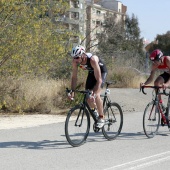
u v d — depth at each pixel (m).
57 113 12.48
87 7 23.80
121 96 16.81
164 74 8.84
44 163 6.26
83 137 7.61
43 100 12.77
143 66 25.59
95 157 6.71
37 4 12.81
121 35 23.55
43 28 13.00
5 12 11.77
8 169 5.90
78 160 6.49
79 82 13.59
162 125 8.87
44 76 14.50
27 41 11.83
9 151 7.00
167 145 7.80
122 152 7.11
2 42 11.59
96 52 20.38
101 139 8.24
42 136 8.45
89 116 7.68
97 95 7.49
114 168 6.06
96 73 7.42
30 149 7.18
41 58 12.85
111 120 8.15
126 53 24.91
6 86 12.16
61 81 14.46
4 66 11.90
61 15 15.16
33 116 11.72
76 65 7.59
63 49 13.57
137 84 21.88
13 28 11.69
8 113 12.15
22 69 12.23
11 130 9.15
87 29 20.23
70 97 7.57
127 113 12.88
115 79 22.02
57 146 7.48
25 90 12.48
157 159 6.68
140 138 8.45
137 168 6.10
